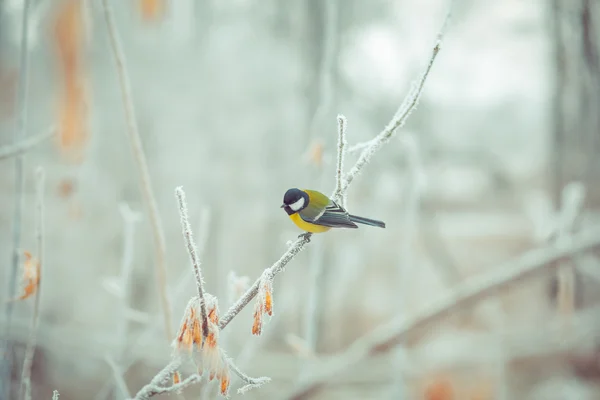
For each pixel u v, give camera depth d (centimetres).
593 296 449
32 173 589
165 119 706
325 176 380
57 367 445
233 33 752
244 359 379
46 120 641
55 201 585
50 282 567
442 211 852
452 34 769
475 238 802
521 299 555
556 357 459
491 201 930
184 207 338
